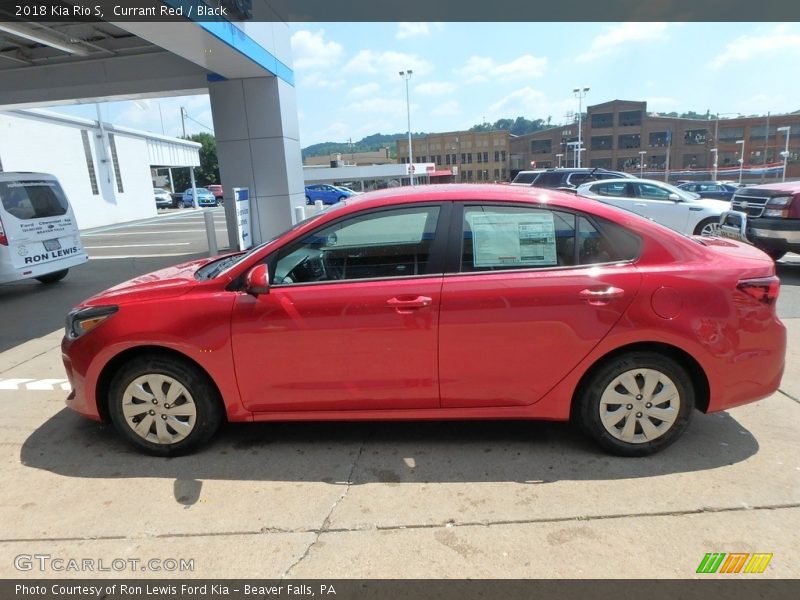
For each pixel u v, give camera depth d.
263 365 3.22
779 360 3.20
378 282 3.16
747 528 2.62
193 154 44.84
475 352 3.14
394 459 3.35
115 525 2.78
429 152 112.19
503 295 3.08
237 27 9.12
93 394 3.39
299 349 3.18
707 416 3.78
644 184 11.69
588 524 2.69
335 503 2.92
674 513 2.75
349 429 3.75
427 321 3.11
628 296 3.06
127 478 3.21
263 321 3.16
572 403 3.32
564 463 3.24
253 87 11.45
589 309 3.07
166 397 3.35
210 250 11.22
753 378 3.17
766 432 3.54
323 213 3.39
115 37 11.06
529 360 3.14
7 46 11.53
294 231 3.28
